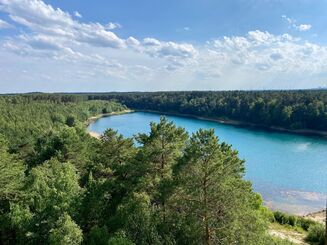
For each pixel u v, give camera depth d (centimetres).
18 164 3534
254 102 15475
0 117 9850
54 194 2275
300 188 5928
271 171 6956
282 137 11419
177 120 17300
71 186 2398
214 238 2058
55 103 16800
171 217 2155
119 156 3450
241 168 2320
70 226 1973
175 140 2733
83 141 4791
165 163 2716
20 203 2653
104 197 2527
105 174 3309
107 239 2034
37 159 4666
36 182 2816
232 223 2016
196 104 19462
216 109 17875
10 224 2333
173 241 2061
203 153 2117
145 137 2798
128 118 18612
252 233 2019
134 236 2094
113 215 2428
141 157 2700
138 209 2223
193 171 2127
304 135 11912
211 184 2098
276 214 4462
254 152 8812
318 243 3544
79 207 2323
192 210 2092
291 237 3703
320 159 7962
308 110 12962
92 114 19388
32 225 2189
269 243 2158
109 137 3541
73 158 4162
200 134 2175
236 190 2089
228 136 11600
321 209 5012
